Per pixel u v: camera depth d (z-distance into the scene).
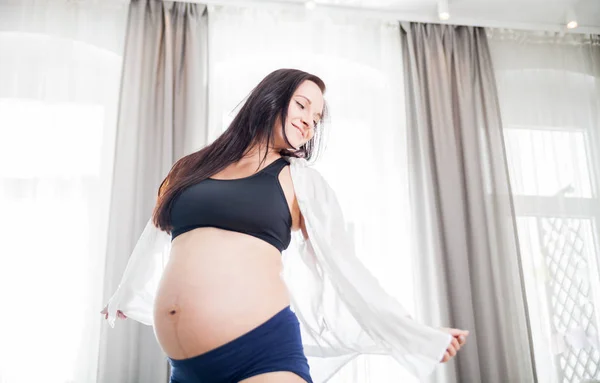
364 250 2.24
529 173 2.52
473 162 2.40
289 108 1.12
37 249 2.02
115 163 2.12
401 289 2.24
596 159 2.60
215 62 2.38
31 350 1.92
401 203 2.36
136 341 1.93
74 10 2.35
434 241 2.23
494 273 2.25
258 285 0.86
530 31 2.77
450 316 2.16
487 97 2.54
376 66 2.55
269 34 2.49
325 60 2.49
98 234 2.10
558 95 2.69
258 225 0.92
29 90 2.20
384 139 2.44
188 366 0.84
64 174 2.13
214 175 1.04
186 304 0.84
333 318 1.05
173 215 0.99
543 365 2.25
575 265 2.40
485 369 2.12
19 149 2.12
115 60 2.32
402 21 2.62
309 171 1.05
